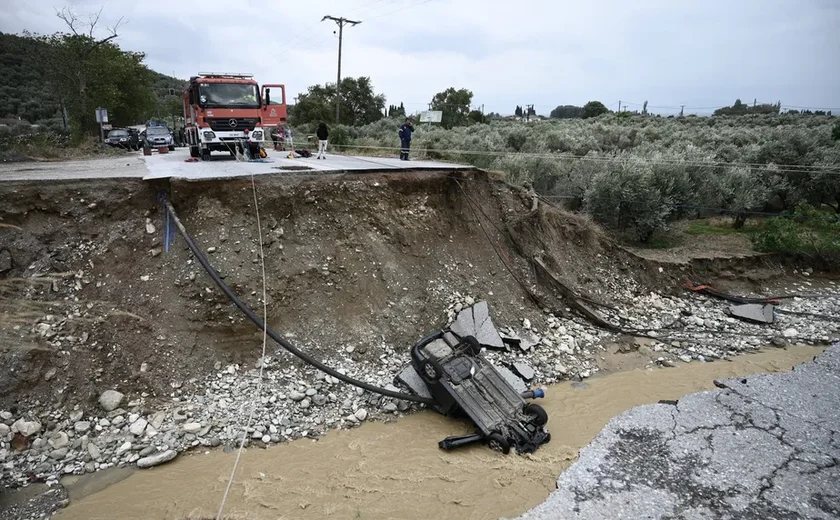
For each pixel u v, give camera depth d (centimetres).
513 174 1898
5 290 810
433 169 1323
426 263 1161
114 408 751
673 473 595
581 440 740
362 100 4969
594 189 1705
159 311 870
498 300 1158
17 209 892
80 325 813
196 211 995
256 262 958
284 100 1992
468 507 590
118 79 3350
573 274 1336
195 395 802
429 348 844
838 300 1373
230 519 576
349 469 673
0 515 579
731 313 1291
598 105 5906
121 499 609
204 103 1551
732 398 784
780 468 596
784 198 1859
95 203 945
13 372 727
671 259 1482
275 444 734
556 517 524
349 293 1020
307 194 1095
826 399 777
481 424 732
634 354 1091
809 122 3444
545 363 1012
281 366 880
